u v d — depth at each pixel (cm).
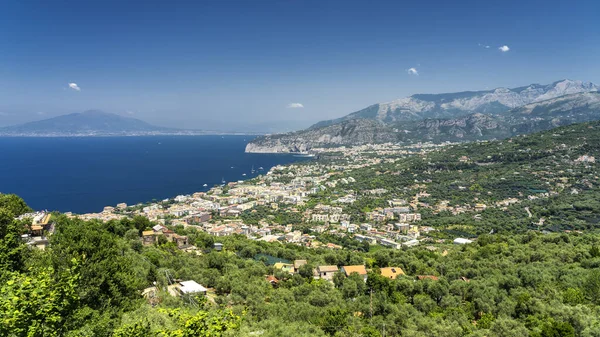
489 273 8088
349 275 8931
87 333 2781
